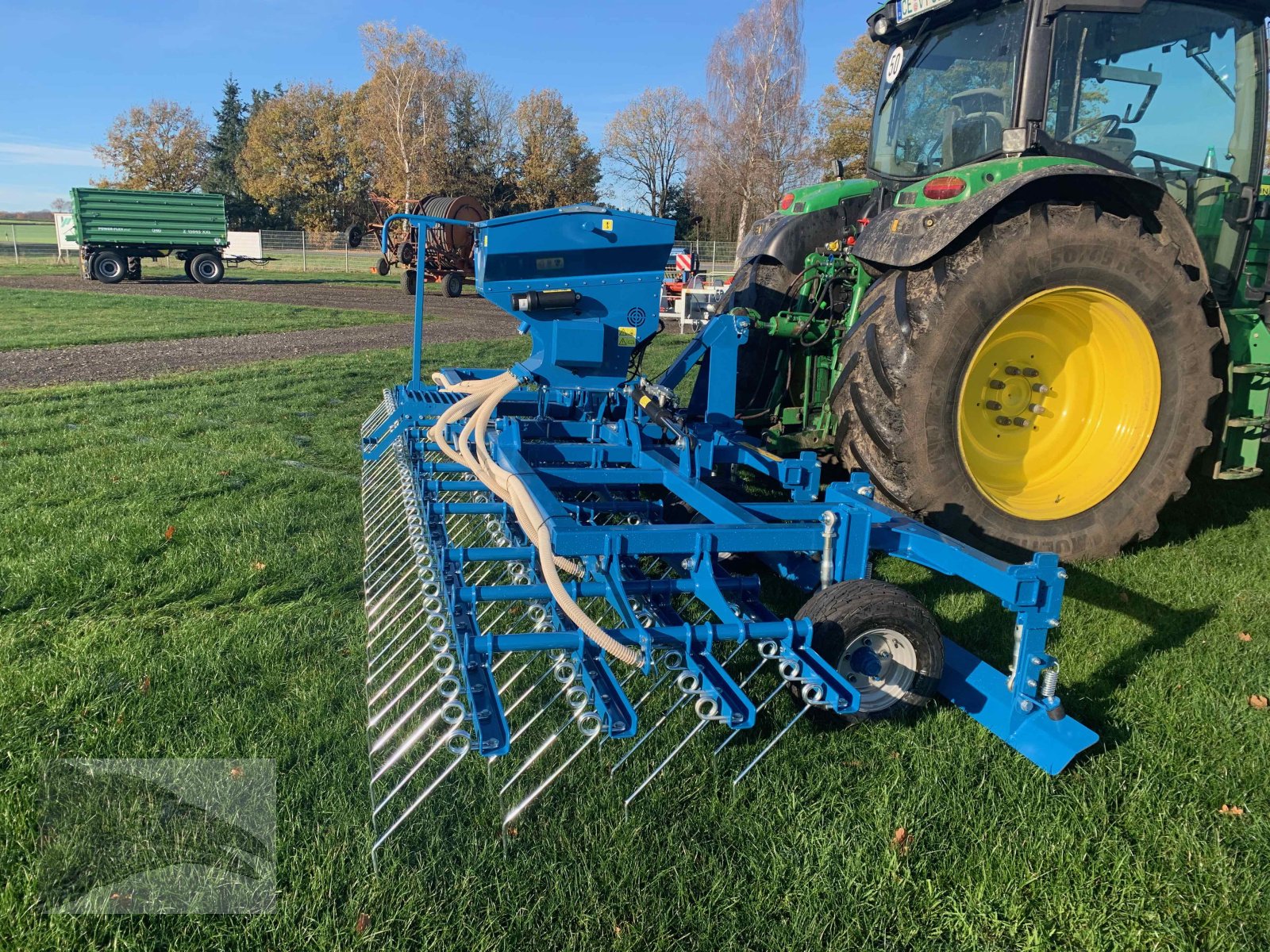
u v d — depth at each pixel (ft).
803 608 8.90
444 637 8.13
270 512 14.92
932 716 9.18
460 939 6.17
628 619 8.06
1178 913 6.64
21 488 16.14
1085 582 12.97
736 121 126.31
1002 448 13.99
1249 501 17.28
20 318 49.62
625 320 13.58
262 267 122.31
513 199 168.76
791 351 16.62
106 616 11.23
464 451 11.49
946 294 12.15
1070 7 12.58
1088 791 8.02
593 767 8.11
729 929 6.36
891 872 6.93
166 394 26.23
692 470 11.60
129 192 83.46
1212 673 10.23
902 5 16.01
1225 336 13.78
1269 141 15.94
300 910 6.37
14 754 8.13
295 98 177.68
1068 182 13.05
